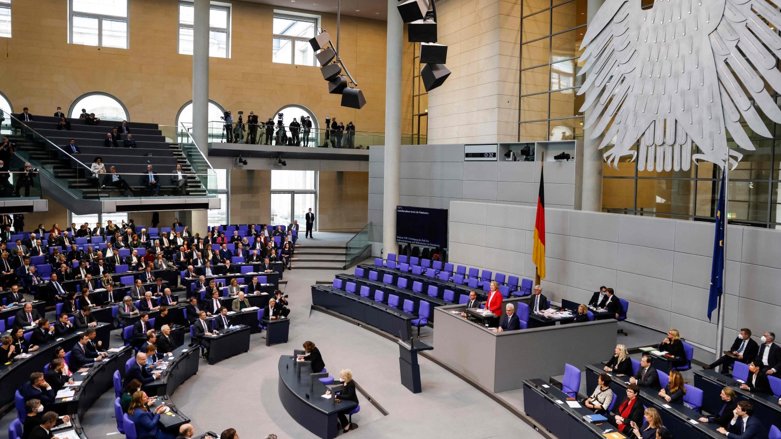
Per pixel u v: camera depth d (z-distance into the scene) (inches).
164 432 367.9
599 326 526.0
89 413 438.9
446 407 465.4
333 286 792.9
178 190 858.1
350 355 602.2
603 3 722.2
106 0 1145.4
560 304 738.2
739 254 538.3
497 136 965.8
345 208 1380.4
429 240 996.6
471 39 1019.3
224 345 585.3
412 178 1073.5
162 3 1178.6
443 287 738.8
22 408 370.6
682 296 593.3
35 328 491.5
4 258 694.5
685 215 725.3
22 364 443.8
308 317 751.1
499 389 484.1
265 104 1272.1
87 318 558.6
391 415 450.0
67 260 758.5
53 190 808.3
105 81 1146.7
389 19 999.6
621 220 658.8
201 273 805.2
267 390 510.0
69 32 1124.5
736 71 561.0
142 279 737.6
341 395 433.4
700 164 703.7
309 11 1286.9
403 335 637.9
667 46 631.8
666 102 635.5
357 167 1216.2
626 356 436.5
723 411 351.3
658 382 405.7
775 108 528.4
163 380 456.8
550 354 504.1
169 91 1192.8
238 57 1245.1
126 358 514.9
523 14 970.1
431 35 498.6
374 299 730.8
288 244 1035.9
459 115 1057.5
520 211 796.6
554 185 865.5
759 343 522.9
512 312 512.1
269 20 1261.1
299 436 422.0
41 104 1103.0
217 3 1232.8
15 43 1079.0
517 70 976.9
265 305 720.3
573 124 888.9
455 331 539.5
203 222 1051.9
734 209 665.0
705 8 587.8
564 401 397.7
